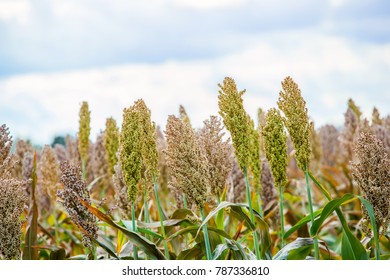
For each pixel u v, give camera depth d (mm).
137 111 2822
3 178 2908
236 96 2789
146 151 2879
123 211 3146
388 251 3342
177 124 2758
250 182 3604
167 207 3998
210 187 2904
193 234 2986
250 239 3342
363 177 2766
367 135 2795
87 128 4055
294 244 2895
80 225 2783
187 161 2748
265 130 2848
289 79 2791
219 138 2918
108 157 3646
